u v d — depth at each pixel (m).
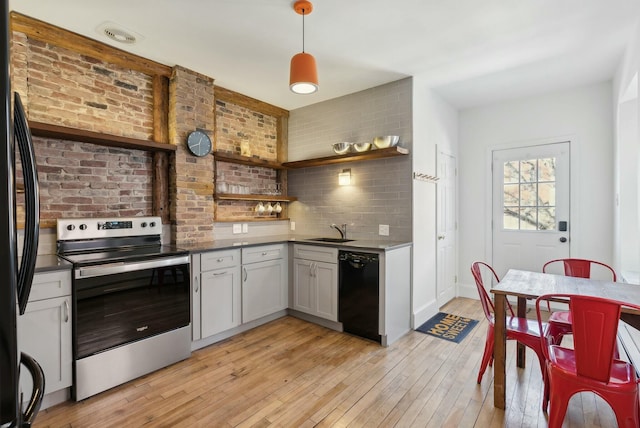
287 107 4.30
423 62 3.01
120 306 2.27
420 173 3.48
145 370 2.39
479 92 3.81
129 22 2.37
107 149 2.85
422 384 2.29
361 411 1.99
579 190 3.67
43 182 2.51
